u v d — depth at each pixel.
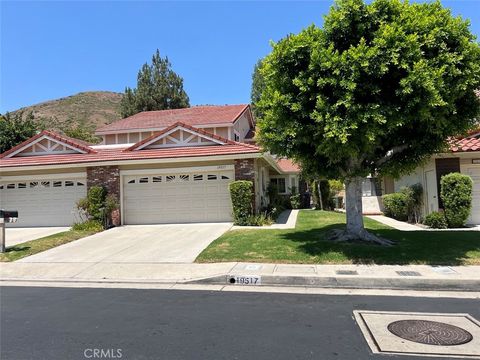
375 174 12.26
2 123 31.30
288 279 8.15
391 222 17.17
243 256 9.99
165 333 5.33
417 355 4.51
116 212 16.86
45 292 7.97
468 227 14.34
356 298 7.00
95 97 107.88
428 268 8.53
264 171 21.70
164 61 45.00
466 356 4.48
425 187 16.41
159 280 8.63
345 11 9.08
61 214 17.72
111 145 25.61
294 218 18.52
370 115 8.38
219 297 7.23
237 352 4.64
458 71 8.59
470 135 14.95
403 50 8.45
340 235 11.43
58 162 17.30
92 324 5.79
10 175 18.05
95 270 9.66
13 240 14.12
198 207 16.94
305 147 10.27
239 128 27.20
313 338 5.05
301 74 9.10
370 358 4.44
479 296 7.09
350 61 8.45
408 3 9.56
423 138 10.16
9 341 5.15
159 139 17.98
